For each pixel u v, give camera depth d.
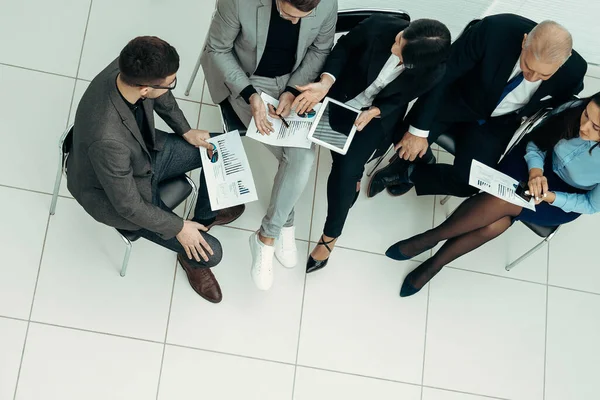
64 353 2.72
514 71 2.49
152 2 3.20
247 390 2.83
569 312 3.17
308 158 2.54
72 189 2.27
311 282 2.99
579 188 2.66
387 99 2.56
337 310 2.98
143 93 1.96
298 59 2.51
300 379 2.88
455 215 2.76
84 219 2.88
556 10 3.19
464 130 2.79
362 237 3.10
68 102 3.00
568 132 2.48
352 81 2.54
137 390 2.75
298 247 3.04
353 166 2.61
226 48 2.50
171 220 2.27
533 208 2.59
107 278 2.83
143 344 2.79
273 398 2.84
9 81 2.96
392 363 2.97
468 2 3.19
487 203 2.66
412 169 3.01
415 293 3.06
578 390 3.07
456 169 2.77
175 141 2.51
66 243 2.83
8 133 2.89
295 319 2.94
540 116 2.60
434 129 2.76
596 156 2.47
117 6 3.16
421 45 2.21
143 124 2.26
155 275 2.87
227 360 2.84
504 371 3.04
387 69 2.45
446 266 3.14
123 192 2.09
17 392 2.65
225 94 2.61
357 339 2.96
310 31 2.41
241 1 2.31
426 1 3.23
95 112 1.98
